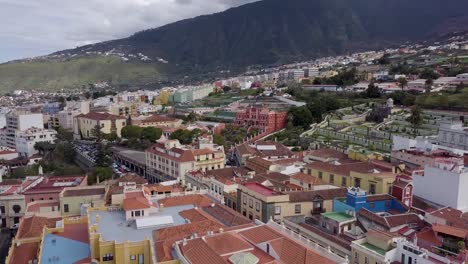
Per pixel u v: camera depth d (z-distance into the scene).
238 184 109.31
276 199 90.81
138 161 196.75
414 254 62.75
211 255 57.28
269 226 70.38
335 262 55.81
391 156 124.06
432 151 116.56
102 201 101.44
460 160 92.81
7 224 122.88
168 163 166.38
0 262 99.81
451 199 83.69
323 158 137.62
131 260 65.50
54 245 73.12
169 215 80.12
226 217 80.81
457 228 69.56
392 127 196.12
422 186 90.12
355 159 131.38
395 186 89.88
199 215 79.44
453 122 160.12
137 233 71.81
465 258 59.47
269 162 140.88
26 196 125.00
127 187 101.88
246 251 60.25
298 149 177.38
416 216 78.12
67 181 142.50
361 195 84.88
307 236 80.75
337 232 79.38
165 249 63.88
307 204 93.50
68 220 83.81
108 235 70.88
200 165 160.50
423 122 195.50
